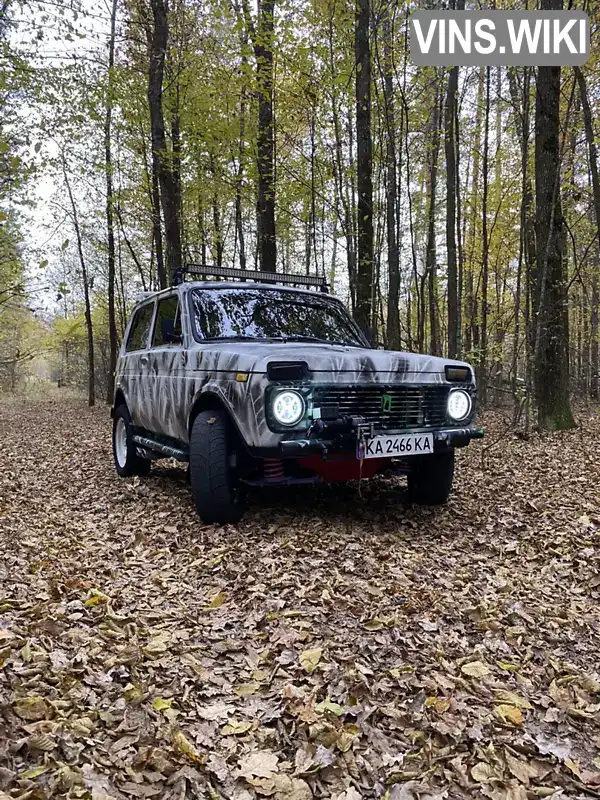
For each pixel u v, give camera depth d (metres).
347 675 2.40
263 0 10.10
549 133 9.60
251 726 2.10
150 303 6.50
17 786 1.69
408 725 2.13
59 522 4.79
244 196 13.89
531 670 2.54
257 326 5.23
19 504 5.41
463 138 16.41
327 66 10.22
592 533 4.35
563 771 1.93
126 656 2.54
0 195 7.11
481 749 2.00
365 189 9.42
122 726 2.06
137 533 4.36
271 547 3.99
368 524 4.60
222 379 4.25
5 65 6.72
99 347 29.92
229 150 12.55
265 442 3.84
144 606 3.13
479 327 21.78
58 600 3.13
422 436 4.29
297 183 12.79
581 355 25.53
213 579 3.54
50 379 42.91
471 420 4.66
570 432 10.06
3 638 2.57
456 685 2.39
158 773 1.84
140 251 21.11
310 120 12.07
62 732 1.97
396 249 12.91
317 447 3.86
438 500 5.03
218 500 4.35
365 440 3.99
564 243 10.45
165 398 5.33
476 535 4.39
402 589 3.33
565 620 3.00
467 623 2.97
